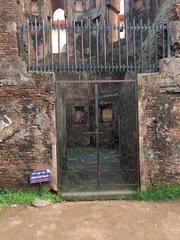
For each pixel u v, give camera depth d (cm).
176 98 552
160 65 553
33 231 408
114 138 1185
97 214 467
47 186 544
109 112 1227
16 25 557
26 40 623
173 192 538
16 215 465
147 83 550
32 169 541
